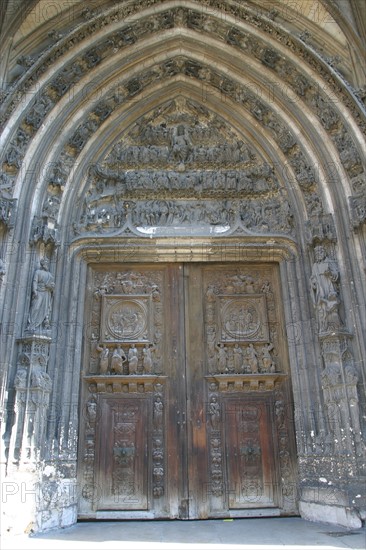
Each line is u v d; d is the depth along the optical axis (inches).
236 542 274.7
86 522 352.5
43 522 316.2
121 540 284.4
